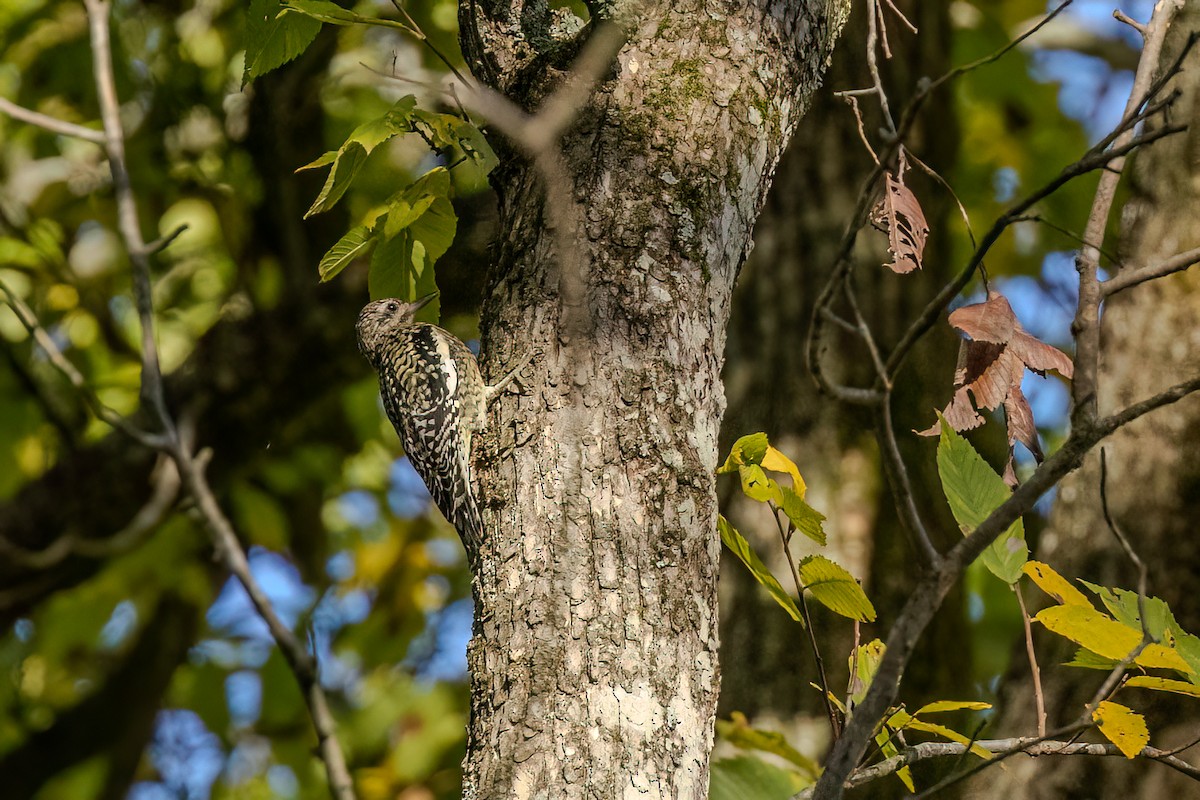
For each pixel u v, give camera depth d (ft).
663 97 19.98
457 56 44.04
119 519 42.60
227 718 50.57
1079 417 15.85
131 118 49.49
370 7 43.68
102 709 50.34
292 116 43.37
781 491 19.20
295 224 43.21
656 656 17.53
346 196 43.65
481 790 17.13
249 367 42.39
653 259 19.12
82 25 47.52
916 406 37.65
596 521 18.02
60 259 48.19
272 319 42.60
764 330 38.06
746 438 19.04
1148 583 29.48
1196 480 29.76
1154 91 17.97
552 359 18.86
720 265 19.75
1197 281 30.99
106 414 16.10
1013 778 29.45
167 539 45.80
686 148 19.79
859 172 39.11
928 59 41.04
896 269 20.51
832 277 14.98
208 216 49.80
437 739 47.70
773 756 29.84
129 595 46.78
